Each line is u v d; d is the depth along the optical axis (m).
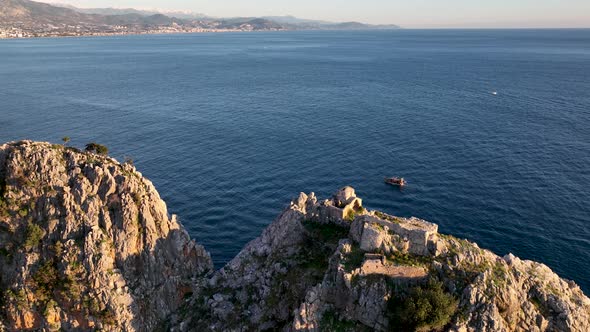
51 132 141.62
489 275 45.25
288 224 55.81
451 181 108.12
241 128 150.88
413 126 153.88
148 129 148.12
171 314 54.62
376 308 44.69
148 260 53.62
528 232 85.00
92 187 52.88
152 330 52.94
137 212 53.50
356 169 116.31
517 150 128.25
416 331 42.53
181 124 154.75
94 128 147.75
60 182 52.41
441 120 161.50
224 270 57.00
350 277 45.88
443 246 48.09
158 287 54.12
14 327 50.25
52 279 50.06
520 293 45.38
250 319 51.03
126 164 56.31
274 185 106.69
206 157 123.44
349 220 55.22
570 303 45.41
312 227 55.78
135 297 51.91
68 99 194.50
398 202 98.00
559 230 85.56
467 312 43.12
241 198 99.88
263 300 51.44
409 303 42.94
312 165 118.81
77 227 51.50
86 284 50.00
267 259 55.00
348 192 57.97
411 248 48.38
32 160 52.12
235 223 89.56
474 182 107.25
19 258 50.88
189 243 58.38
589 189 102.44
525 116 166.38
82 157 55.06
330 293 46.91
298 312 46.38
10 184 52.16
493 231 85.69
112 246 52.00
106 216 52.09
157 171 113.12
